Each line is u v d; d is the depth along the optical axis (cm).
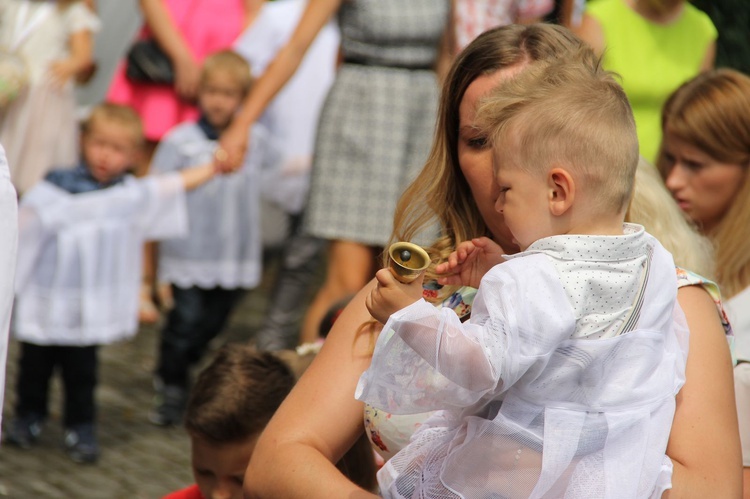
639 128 1184
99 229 1163
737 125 717
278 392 612
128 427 1235
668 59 1185
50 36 1623
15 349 1442
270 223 1545
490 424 412
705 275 579
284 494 417
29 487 1069
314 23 1234
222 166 1262
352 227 1179
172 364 1262
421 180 482
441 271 445
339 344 449
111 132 1184
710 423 438
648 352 414
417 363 393
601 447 409
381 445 468
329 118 1188
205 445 607
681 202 739
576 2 1210
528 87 427
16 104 1603
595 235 413
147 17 1579
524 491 408
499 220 454
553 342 395
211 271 1294
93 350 1155
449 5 1198
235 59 1372
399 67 1177
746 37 1426
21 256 1134
